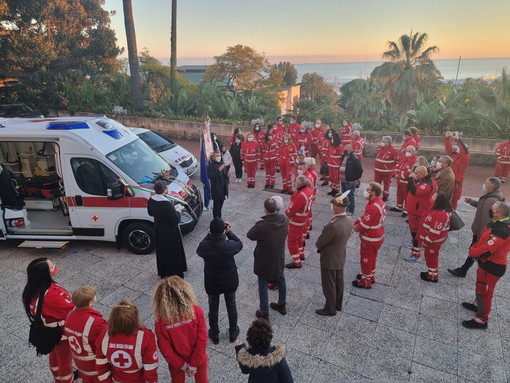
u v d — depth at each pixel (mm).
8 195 6766
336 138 10000
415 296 5758
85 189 6656
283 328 5043
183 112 20844
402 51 34031
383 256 7012
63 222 7336
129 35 21062
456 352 4590
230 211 9242
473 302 5496
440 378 4195
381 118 25875
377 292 5863
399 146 15141
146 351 2945
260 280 5070
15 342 4824
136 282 6129
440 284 6090
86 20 29344
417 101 17016
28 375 4309
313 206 9625
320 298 5730
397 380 4168
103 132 7137
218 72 39500
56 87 24781
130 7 20703
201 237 7762
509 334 4922
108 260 6816
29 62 24844
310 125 15992
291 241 6449
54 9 26531
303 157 8203
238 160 11453
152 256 6949
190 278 6281
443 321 5172
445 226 5754
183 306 3129
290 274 6410
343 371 4305
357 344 4738
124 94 22922
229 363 4441
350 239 7680
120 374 3033
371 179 12398
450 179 7312
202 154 8906
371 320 5199
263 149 12172
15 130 6699
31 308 3465
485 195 6039
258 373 2898
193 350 3338
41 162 7895
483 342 4766
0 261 6797
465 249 7332
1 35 23641
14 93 24531
